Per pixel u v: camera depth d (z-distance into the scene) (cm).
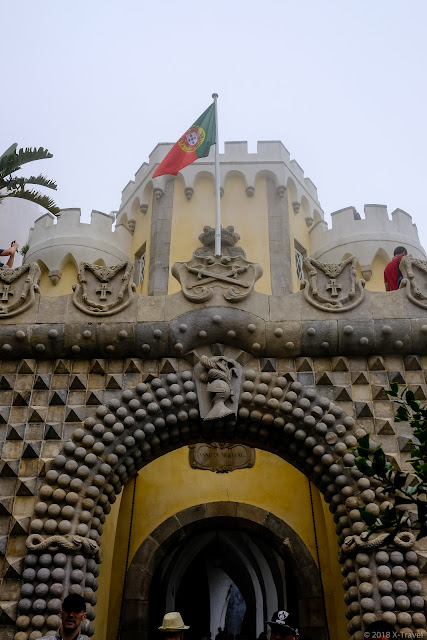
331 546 1284
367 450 570
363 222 1839
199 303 948
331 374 938
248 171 1858
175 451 1460
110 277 986
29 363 954
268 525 1367
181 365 946
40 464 887
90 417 906
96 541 862
